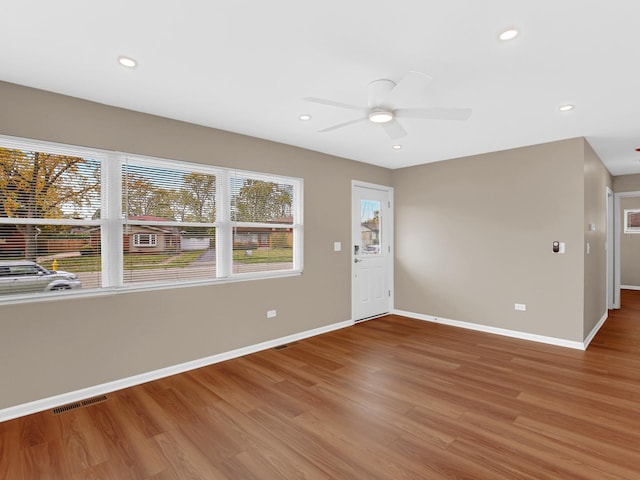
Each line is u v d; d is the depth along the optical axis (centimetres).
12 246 253
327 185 462
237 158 370
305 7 168
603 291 514
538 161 412
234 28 187
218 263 362
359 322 510
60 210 271
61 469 194
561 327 399
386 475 188
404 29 186
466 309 479
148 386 300
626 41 196
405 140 396
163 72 236
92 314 282
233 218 371
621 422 237
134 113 304
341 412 254
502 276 443
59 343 267
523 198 424
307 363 351
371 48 205
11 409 247
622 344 405
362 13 173
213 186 357
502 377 313
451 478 185
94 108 284
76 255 279
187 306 336
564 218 395
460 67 227
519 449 209
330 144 415
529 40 196
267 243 403
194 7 168
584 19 176
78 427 235
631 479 182
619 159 486
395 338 434
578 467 192
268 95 274
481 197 461
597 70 230
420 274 530
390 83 245
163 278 324
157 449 212
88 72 235
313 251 446
